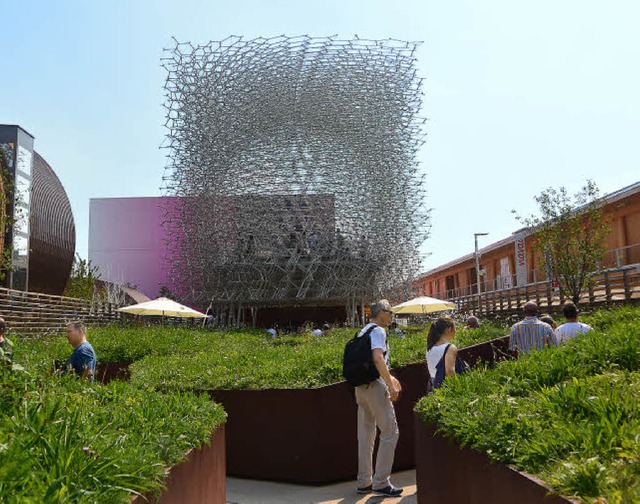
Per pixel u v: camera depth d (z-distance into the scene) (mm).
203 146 33188
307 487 6918
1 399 3588
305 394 7148
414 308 20984
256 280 31469
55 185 24891
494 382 4723
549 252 19453
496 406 3730
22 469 2238
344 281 31484
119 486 2473
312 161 32594
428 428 4777
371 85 33344
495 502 3100
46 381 4770
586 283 19031
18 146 20156
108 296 30406
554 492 2391
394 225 33219
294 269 30859
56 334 15641
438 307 20750
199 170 33188
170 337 14875
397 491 6410
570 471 2477
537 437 3043
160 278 46219
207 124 33375
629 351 4680
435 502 4504
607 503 2180
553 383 4543
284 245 31609
